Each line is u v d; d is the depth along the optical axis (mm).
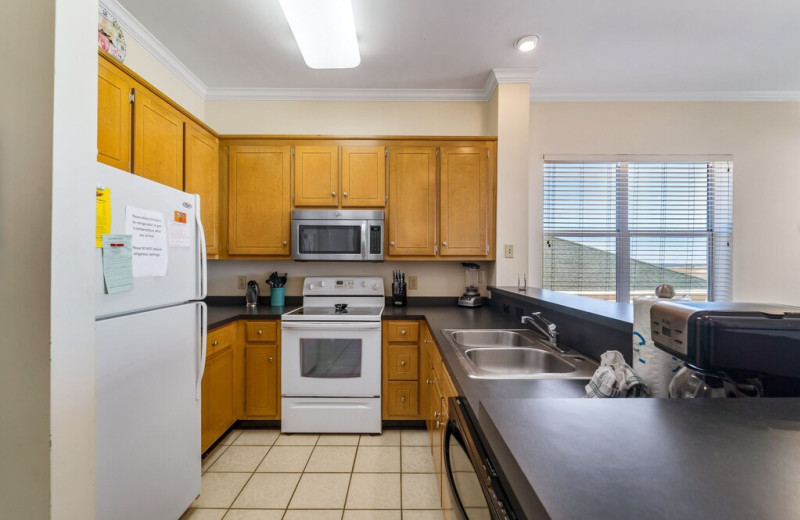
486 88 2627
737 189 2756
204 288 1513
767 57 2229
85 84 874
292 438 2170
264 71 2414
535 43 2062
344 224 2428
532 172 2785
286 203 2482
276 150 2479
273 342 2277
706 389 648
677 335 656
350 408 2217
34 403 801
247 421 2299
